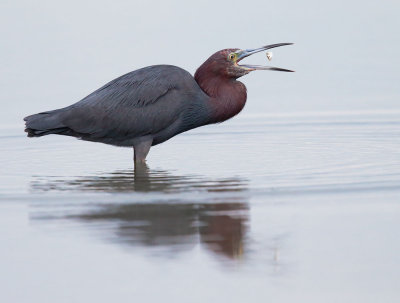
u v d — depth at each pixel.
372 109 20.09
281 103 20.81
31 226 11.41
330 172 14.04
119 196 12.82
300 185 13.13
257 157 15.81
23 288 9.31
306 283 9.30
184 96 15.33
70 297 9.03
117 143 15.60
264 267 9.84
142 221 11.52
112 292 9.16
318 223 11.23
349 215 11.55
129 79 15.50
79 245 10.64
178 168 15.02
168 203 12.34
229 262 9.98
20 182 14.06
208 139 18.00
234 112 15.93
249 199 12.46
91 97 15.54
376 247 10.30
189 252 10.37
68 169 15.23
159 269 9.81
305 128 18.67
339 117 19.50
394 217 11.40
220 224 11.31
